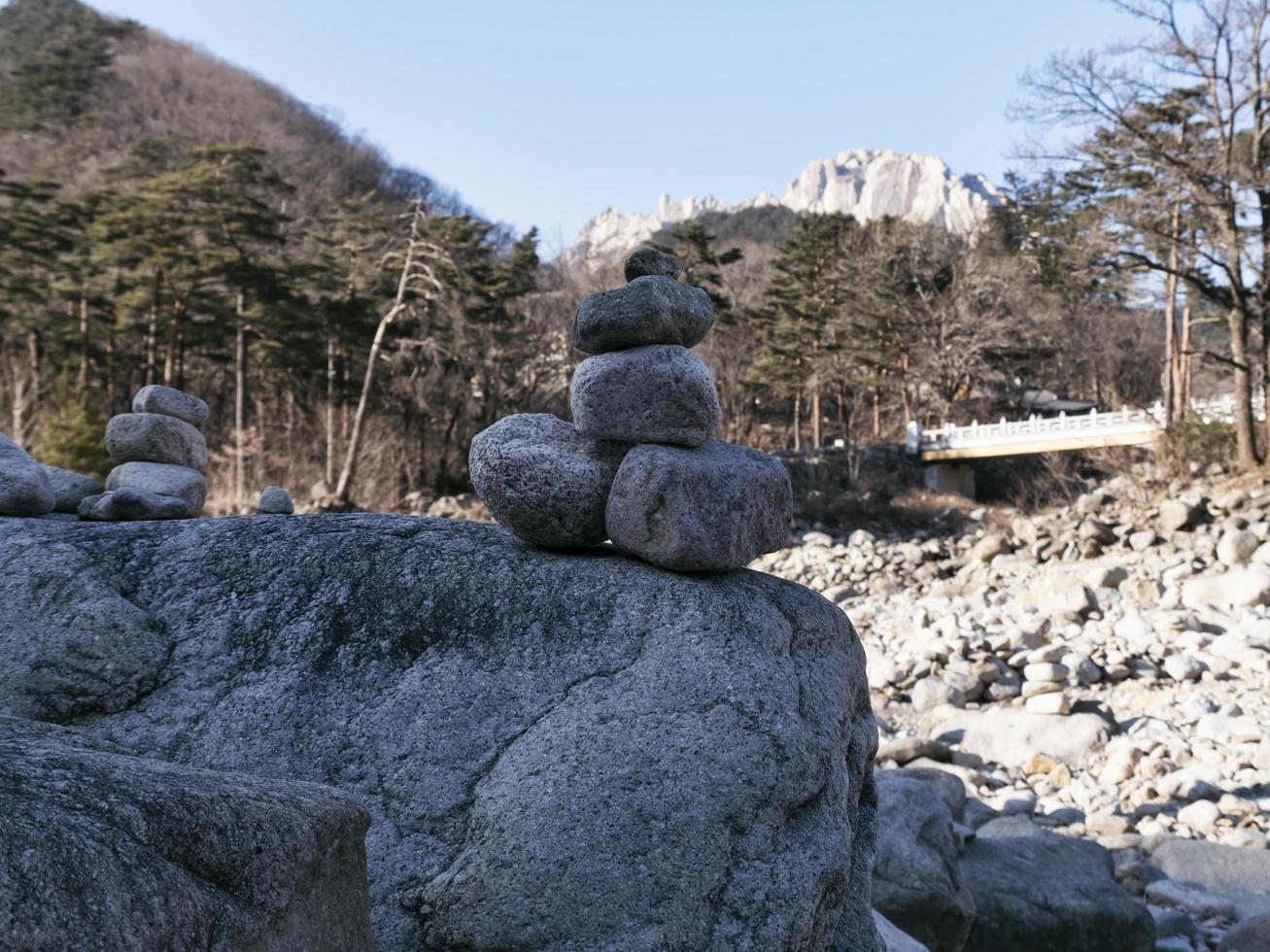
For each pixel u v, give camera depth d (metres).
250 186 43.75
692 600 3.61
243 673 3.63
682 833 3.07
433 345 37.81
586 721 3.30
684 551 3.65
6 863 1.74
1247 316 24.64
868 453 38.69
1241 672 12.34
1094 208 26.31
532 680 3.49
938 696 12.29
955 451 37.69
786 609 3.80
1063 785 9.84
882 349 47.50
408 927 3.03
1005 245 52.91
